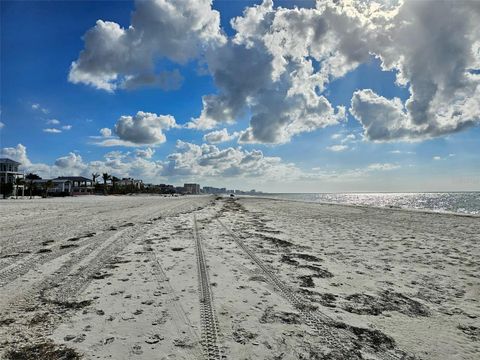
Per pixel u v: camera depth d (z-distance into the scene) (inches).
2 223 569.6
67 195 3356.3
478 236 483.8
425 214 924.0
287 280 239.9
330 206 1448.1
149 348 135.8
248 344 140.9
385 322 168.6
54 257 302.5
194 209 1095.0
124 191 4768.7
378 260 315.0
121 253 323.6
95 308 179.0
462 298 208.1
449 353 137.4
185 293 205.8
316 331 155.6
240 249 356.2
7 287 213.8
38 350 132.7
